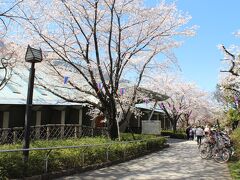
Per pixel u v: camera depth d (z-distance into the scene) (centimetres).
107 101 1678
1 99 1614
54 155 1009
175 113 3953
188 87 3828
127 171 1155
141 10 1641
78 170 1073
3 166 795
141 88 2161
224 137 1580
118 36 1681
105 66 1742
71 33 1591
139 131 3097
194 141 3231
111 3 1533
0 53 1393
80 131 1833
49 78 1861
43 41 1555
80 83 1800
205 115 4844
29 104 909
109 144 1328
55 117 2073
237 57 1650
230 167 1267
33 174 883
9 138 1388
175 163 1420
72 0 1480
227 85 1942
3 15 1017
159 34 1756
